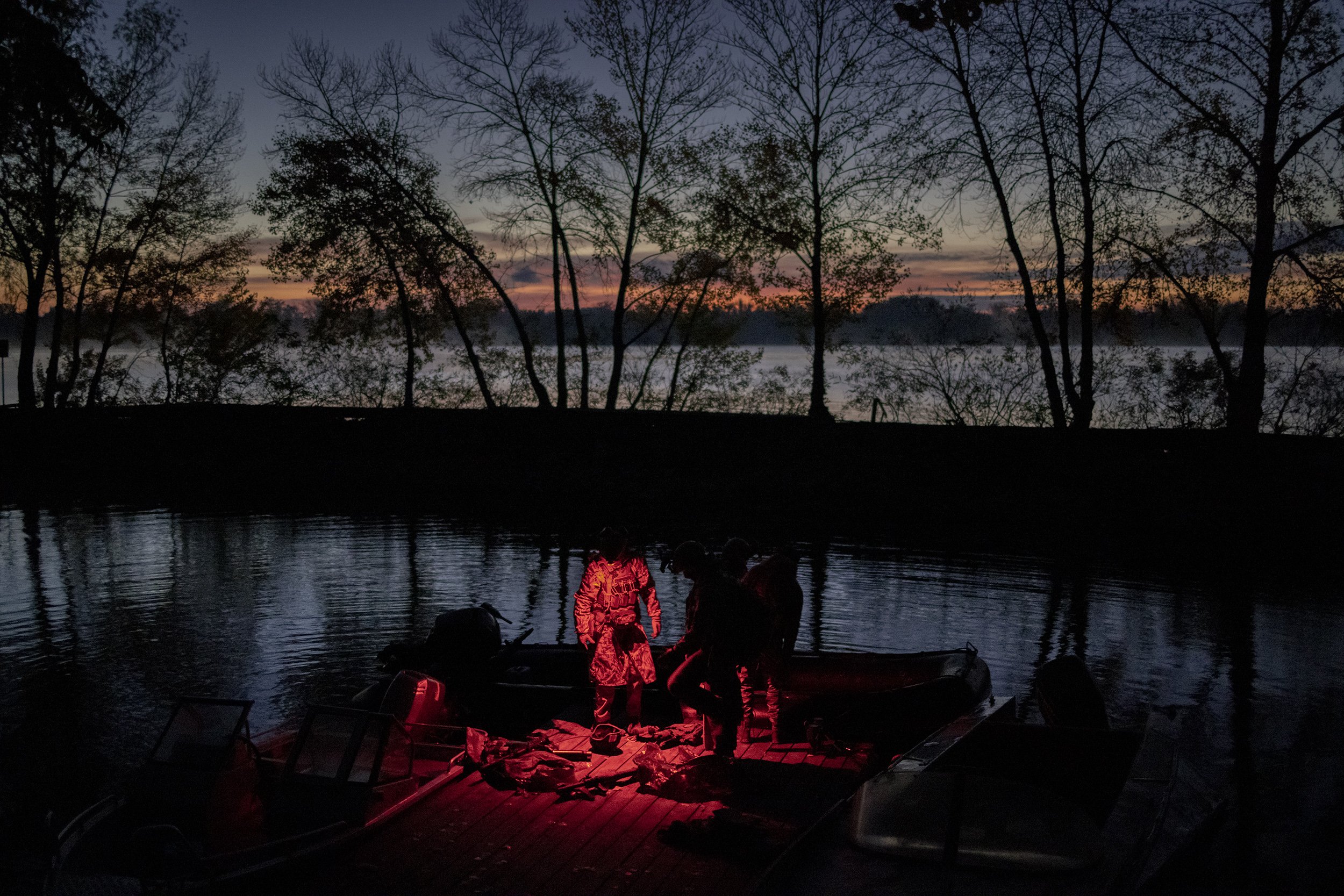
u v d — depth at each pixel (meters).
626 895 4.50
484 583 12.70
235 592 12.14
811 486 21.33
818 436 23.00
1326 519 17.48
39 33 21.39
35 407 28.53
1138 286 19.48
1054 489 20.59
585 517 18.39
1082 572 13.86
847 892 3.80
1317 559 14.98
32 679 8.62
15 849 5.30
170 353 30.48
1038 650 9.81
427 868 4.75
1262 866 5.39
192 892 4.27
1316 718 7.83
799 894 3.79
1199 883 5.20
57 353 29.03
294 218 24.17
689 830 5.11
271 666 9.02
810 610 11.51
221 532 16.69
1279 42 17.75
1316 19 17.27
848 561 14.55
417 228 24.75
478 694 7.42
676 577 13.54
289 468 24.53
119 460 25.81
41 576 13.15
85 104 22.52
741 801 5.68
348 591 12.23
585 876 4.69
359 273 25.36
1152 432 19.97
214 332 30.02
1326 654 9.67
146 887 4.27
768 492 20.97
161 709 7.85
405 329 27.94
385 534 16.47
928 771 4.55
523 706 7.50
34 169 26.50
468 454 25.53
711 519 18.17
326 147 23.53
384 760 5.35
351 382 30.30
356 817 5.02
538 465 24.53
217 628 10.42
